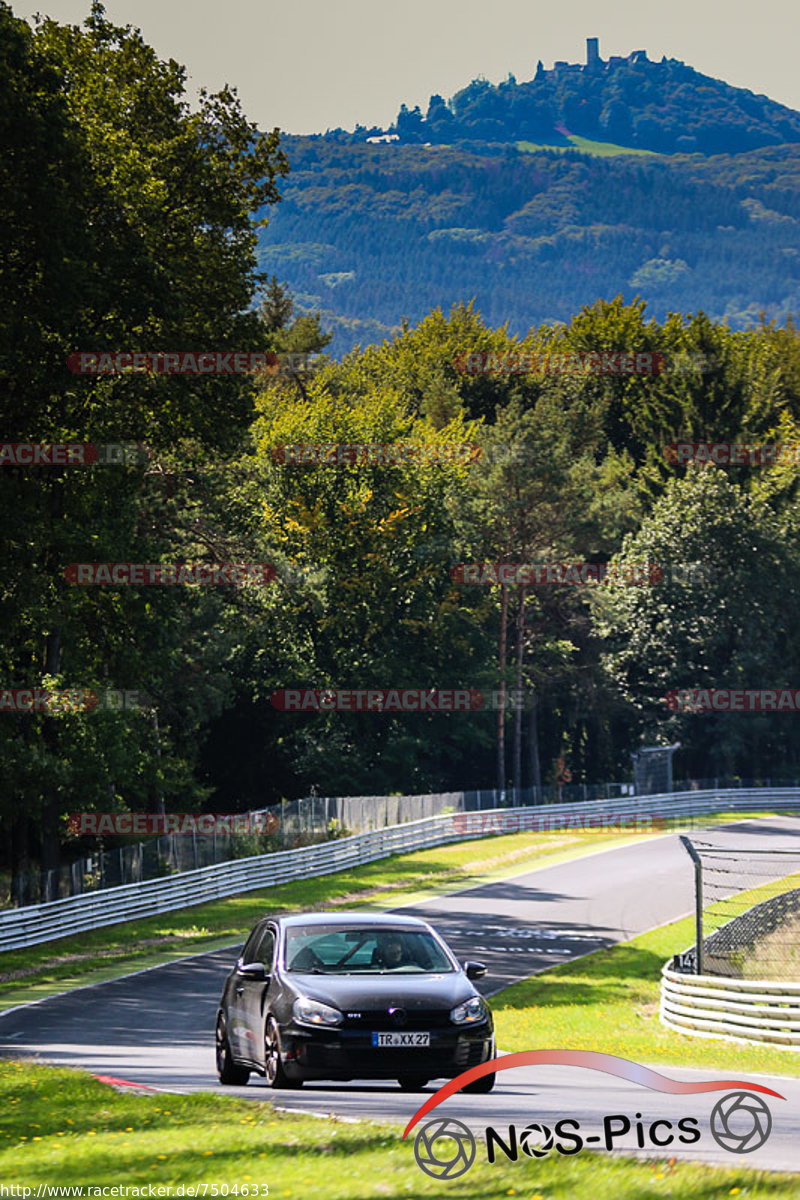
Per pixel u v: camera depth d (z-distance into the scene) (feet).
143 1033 163.12
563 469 551.18
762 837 452.35
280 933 99.50
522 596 574.56
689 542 580.71
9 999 200.85
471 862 404.16
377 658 537.65
